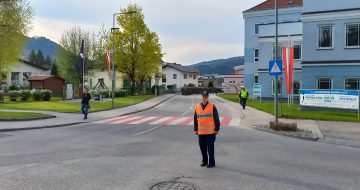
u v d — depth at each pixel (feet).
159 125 62.85
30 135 49.90
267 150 38.32
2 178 25.85
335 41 88.38
